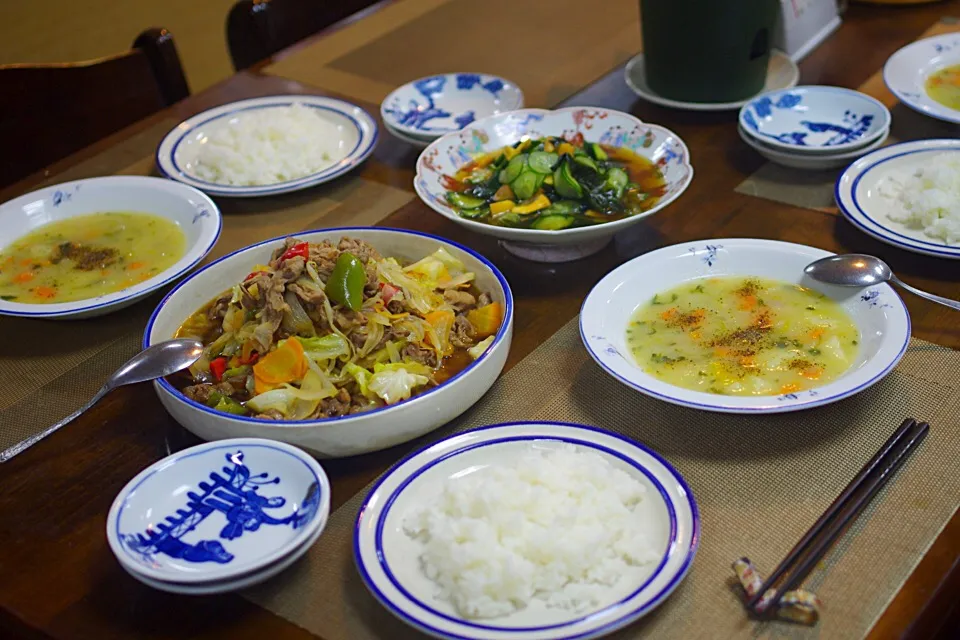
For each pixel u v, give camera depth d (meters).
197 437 1.30
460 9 2.69
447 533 0.98
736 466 1.18
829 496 1.13
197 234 1.69
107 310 1.50
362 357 1.31
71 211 1.81
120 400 1.38
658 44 2.02
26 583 1.10
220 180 1.90
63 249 1.71
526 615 0.94
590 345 1.26
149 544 1.06
